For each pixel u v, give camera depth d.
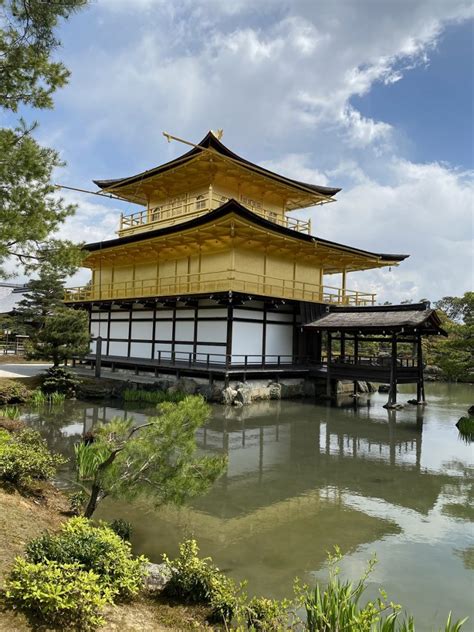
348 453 15.05
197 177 32.22
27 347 23.81
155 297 29.12
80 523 6.04
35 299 40.84
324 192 37.31
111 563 5.45
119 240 30.98
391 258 34.31
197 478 7.42
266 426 19.08
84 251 12.94
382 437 17.53
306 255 32.12
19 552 5.66
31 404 21.44
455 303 52.84
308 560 7.39
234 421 19.84
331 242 29.58
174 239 28.44
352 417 21.48
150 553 7.43
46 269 11.95
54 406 21.42
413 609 6.12
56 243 12.16
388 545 8.10
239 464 13.47
